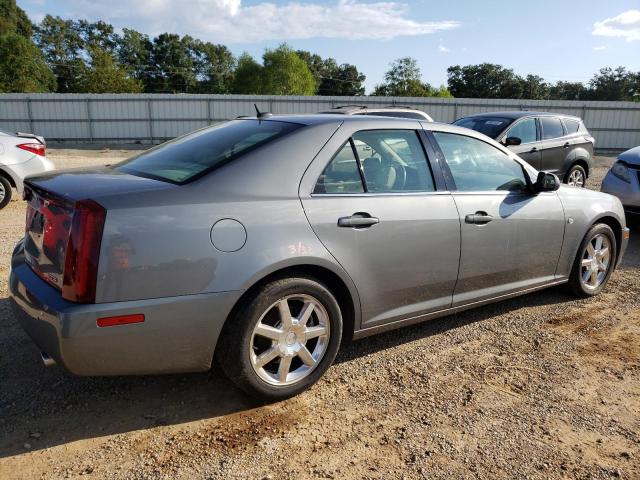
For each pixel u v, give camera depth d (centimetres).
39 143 873
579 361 368
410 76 6544
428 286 360
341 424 289
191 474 248
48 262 272
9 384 320
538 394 324
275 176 299
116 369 260
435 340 397
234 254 275
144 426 284
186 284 264
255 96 2975
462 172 385
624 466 260
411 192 351
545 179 415
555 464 261
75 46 9262
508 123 977
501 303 476
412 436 280
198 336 271
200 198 275
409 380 338
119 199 258
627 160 743
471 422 294
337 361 361
